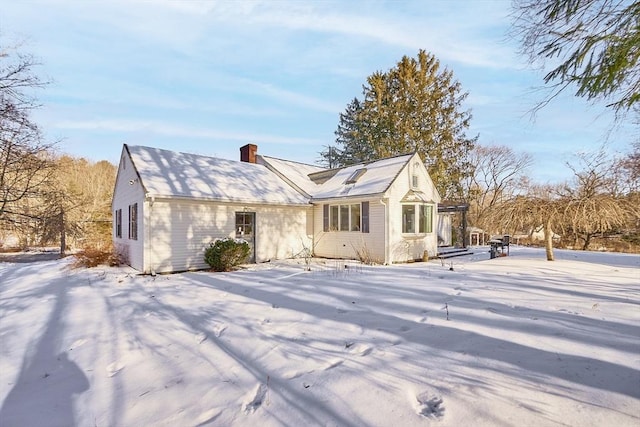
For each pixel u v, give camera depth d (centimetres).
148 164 1229
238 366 342
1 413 268
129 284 855
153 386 305
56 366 357
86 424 249
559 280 769
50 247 2489
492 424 227
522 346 360
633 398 251
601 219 992
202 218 1200
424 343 383
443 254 1584
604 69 471
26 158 1500
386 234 1295
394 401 263
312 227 1592
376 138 2620
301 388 290
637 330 400
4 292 784
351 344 389
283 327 463
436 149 2395
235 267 1180
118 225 1488
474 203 3338
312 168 2062
